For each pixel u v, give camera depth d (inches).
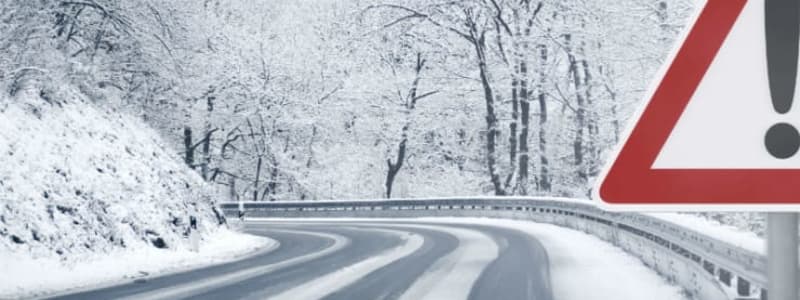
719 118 83.5
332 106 2038.6
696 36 83.6
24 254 553.9
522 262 599.8
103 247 639.1
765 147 82.4
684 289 419.8
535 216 1208.2
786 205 82.0
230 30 1937.7
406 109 2000.5
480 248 742.5
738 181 83.0
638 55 1443.2
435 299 409.1
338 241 884.6
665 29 1375.5
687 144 84.0
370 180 2149.4
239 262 652.7
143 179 799.7
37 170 658.8
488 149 1790.1
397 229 1096.2
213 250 767.1
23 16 930.1
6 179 615.5
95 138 797.9
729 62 83.0
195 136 2050.9
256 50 1973.4
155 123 1582.2
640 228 596.4
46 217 609.9
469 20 1768.0
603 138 1732.3
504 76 1823.3
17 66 811.4
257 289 461.1
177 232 769.6
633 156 85.5
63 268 557.9
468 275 516.7
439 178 2103.8
